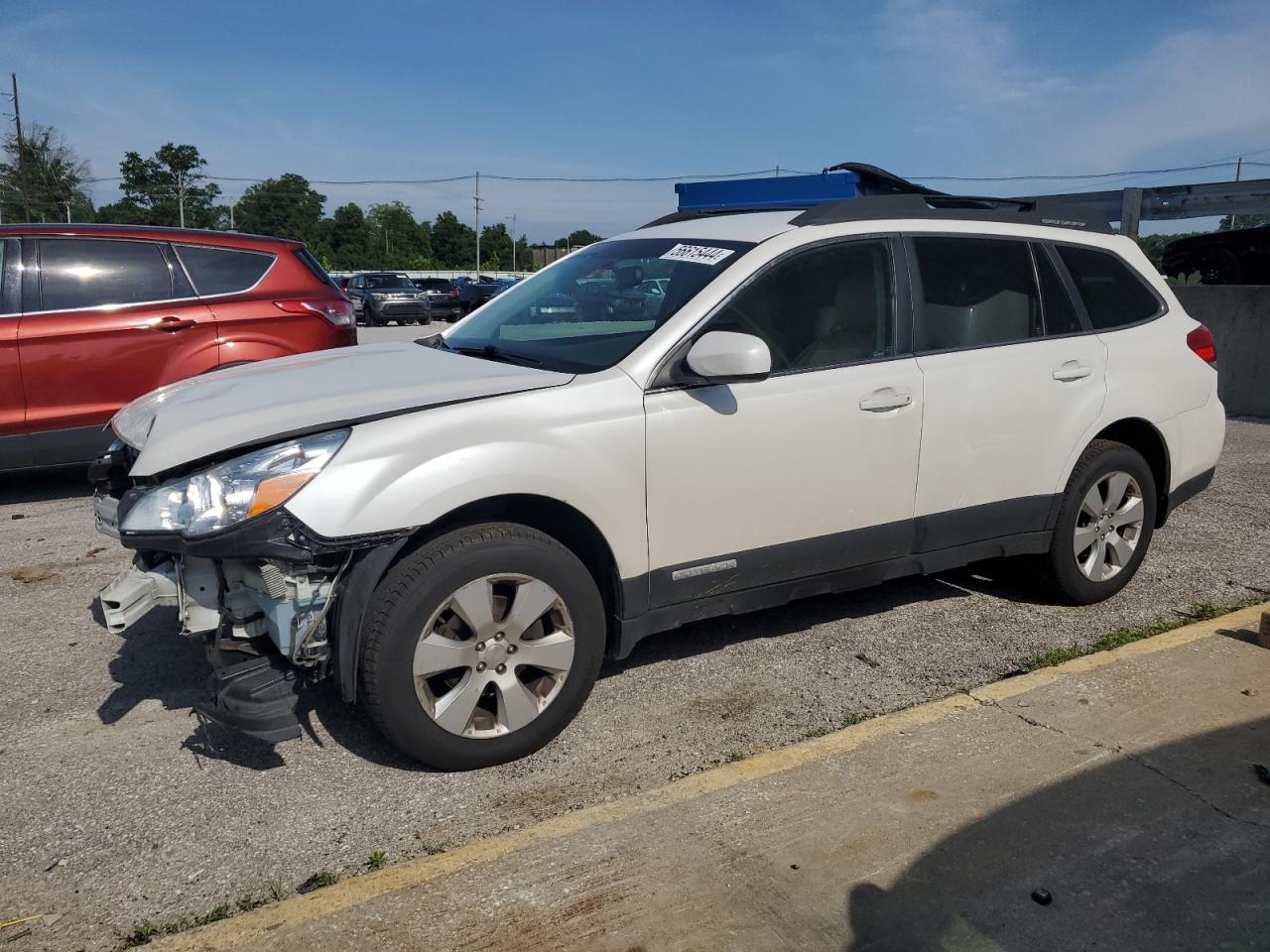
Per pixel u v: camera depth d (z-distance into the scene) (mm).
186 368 6789
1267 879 2688
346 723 3590
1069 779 3150
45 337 6395
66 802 3078
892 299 4035
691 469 3510
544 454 3213
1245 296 10461
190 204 94312
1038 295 4453
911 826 2898
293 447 2984
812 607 4762
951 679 3971
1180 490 4945
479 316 4582
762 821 2928
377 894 2596
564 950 2402
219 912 2566
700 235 4109
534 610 3234
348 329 7508
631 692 3855
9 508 6656
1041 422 4328
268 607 3043
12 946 2449
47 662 4098
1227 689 3771
